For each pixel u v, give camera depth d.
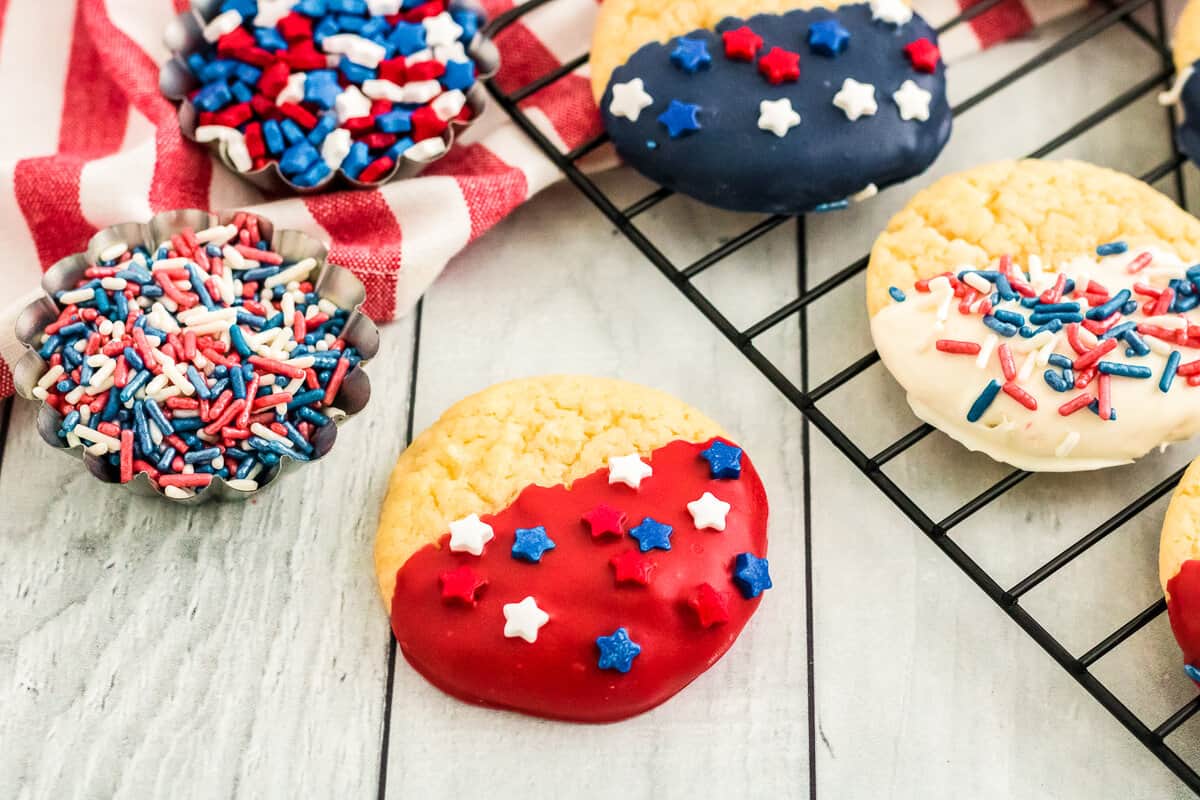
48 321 0.43
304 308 0.43
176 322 0.42
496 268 0.47
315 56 0.46
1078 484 0.44
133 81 0.46
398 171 0.46
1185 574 0.41
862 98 0.45
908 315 0.43
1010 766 0.42
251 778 0.41
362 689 0.42
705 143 0.45
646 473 0.42
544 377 0.44
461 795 0.41
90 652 0.42
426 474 0.43
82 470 0.44
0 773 0.41
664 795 0.41
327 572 0.43
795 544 0.44
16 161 0.44
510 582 0.41
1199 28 0.46
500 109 0.48
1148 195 0.45
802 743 0.42
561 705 0.41
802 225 0.47
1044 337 0.42
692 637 0.41
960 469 0.44
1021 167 0.45
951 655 0.43
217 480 0.42
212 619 0.43
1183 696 0.42
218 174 0.46
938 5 0.49
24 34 0.47
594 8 0.48
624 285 0.47
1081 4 0.50
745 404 0.45
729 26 0.46
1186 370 0.42
